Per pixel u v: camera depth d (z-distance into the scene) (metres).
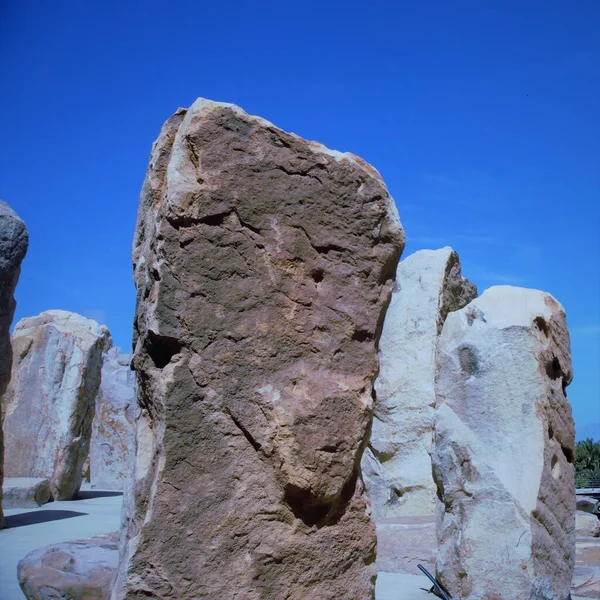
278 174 3.56
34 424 10.80
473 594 5.00
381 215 3.73
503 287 5.68
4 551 6.12
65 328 11.44
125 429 13.27
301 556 3.35
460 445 5.32
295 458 3.33
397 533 6.89
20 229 7.13
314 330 3.53
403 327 9.21
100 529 7.41
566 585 5.11
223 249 3.43
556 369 5.51
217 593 3.18
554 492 5.14
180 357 3.31
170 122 3.73
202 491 3.24
